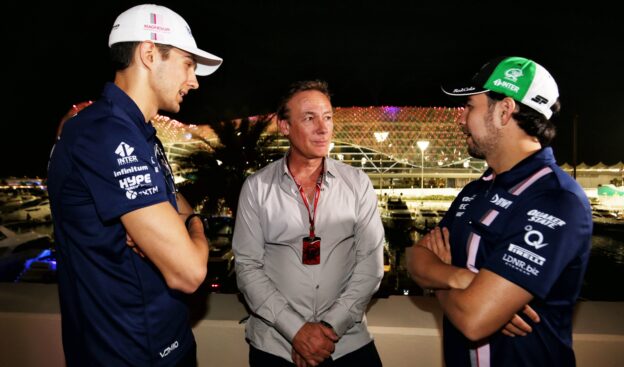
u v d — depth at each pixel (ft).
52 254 31.30
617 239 84.58
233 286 37.04
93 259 3.63
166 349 3.94
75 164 3.54
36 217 112.88
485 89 3.98
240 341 6.32
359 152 285.84
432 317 6.52
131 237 3.65
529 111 3.79
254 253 5.31
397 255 63.31
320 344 4.75
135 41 3.90
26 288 7.63
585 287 49.39
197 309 6.83
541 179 3.64
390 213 134.51
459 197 4.73
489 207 3.90
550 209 3.43
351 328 5.22
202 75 4.89
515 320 3.50
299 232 5.20
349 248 5.35
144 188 3.55
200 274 3.73
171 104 4.21
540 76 3.81
